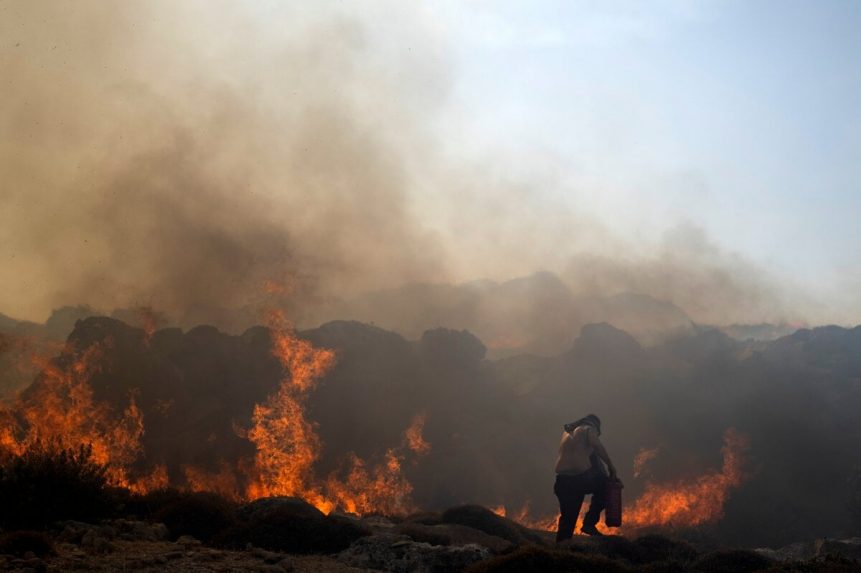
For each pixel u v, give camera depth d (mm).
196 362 94125
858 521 70062
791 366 101812
